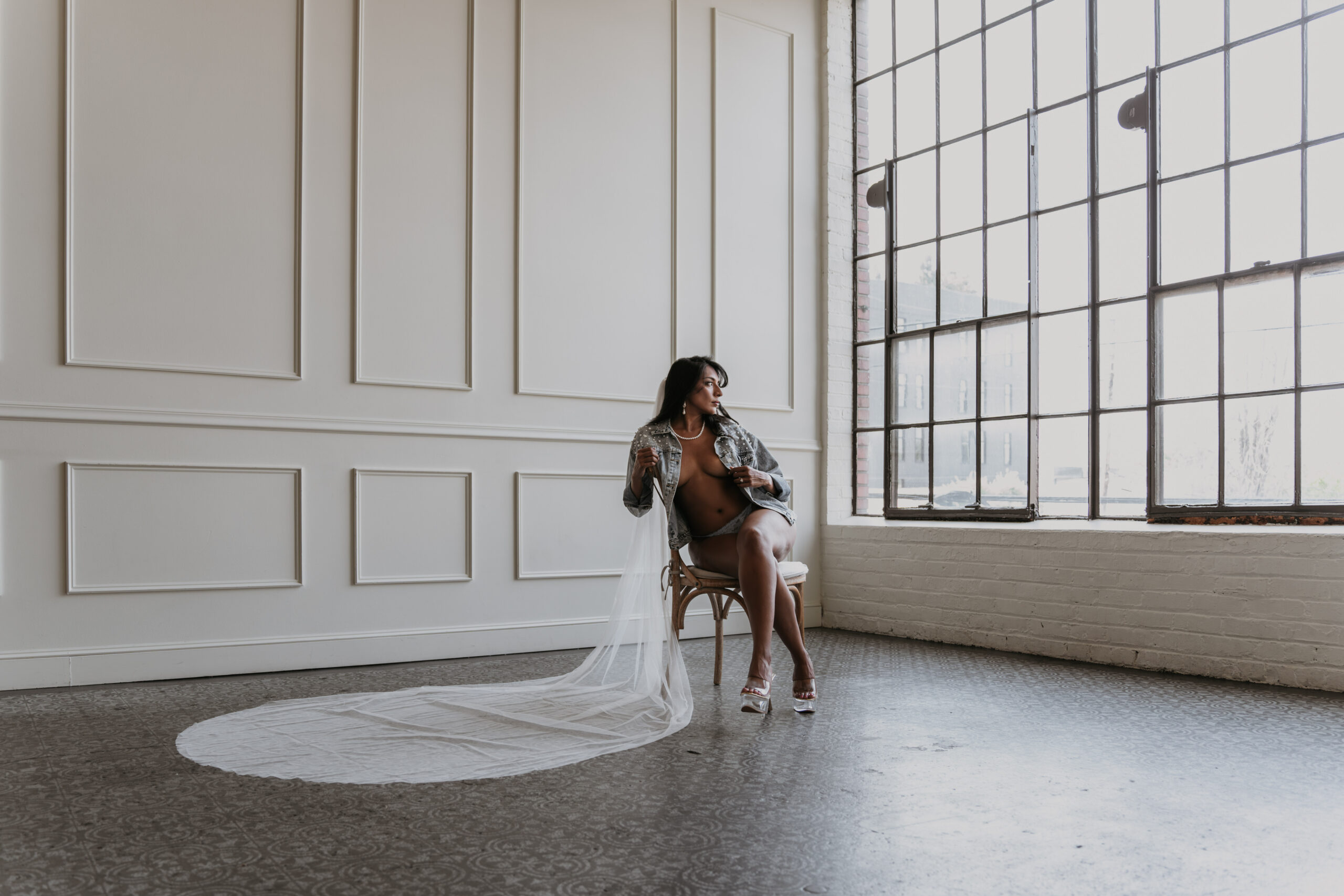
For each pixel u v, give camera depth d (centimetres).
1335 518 334
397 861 168
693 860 169
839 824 188
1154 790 212
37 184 336
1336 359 334
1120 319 407
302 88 384
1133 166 405
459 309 417
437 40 416
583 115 455
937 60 494
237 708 301
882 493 520
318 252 386
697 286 487
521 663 394
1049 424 434
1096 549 393
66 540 336
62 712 294
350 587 388
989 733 267
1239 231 365
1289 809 198
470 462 416
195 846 176
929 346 491
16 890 155
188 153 362
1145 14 401
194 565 357
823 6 539
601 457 451
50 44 339
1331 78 340
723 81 502
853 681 350
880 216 527
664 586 314
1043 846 176
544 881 159
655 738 259
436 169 414
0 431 327
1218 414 368
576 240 450
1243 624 347
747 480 306
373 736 260
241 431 367
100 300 344
